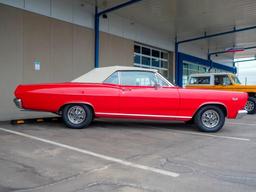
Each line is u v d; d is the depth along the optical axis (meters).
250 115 12.92
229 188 3.76
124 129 7.89
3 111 9.77
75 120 7.75
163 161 4.93
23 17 10.40
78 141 6.26
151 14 14.91
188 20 16.14
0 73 9.69
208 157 5.23
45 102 7.52
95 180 3.97
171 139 6.75
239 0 12.95
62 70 11.88
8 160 4.79
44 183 3.83
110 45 14.43
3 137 6.55
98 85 7.66
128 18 15.58
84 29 12.91
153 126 8.52
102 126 8.27
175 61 20.64
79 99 7.55
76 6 12.52
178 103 7.61
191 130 8.00
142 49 17.69
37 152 5.30
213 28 18.11
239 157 5.26
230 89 13.55
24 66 10.43
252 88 13.21
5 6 9.84
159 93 7.60
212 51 27.23
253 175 4.28
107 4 13.09
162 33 19.12
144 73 7.84
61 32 11.85
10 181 3.87
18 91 7.57
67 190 3.61
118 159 4.99
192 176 4.20
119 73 7.83
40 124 8.52
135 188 3.72
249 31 19.12
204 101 7.64
